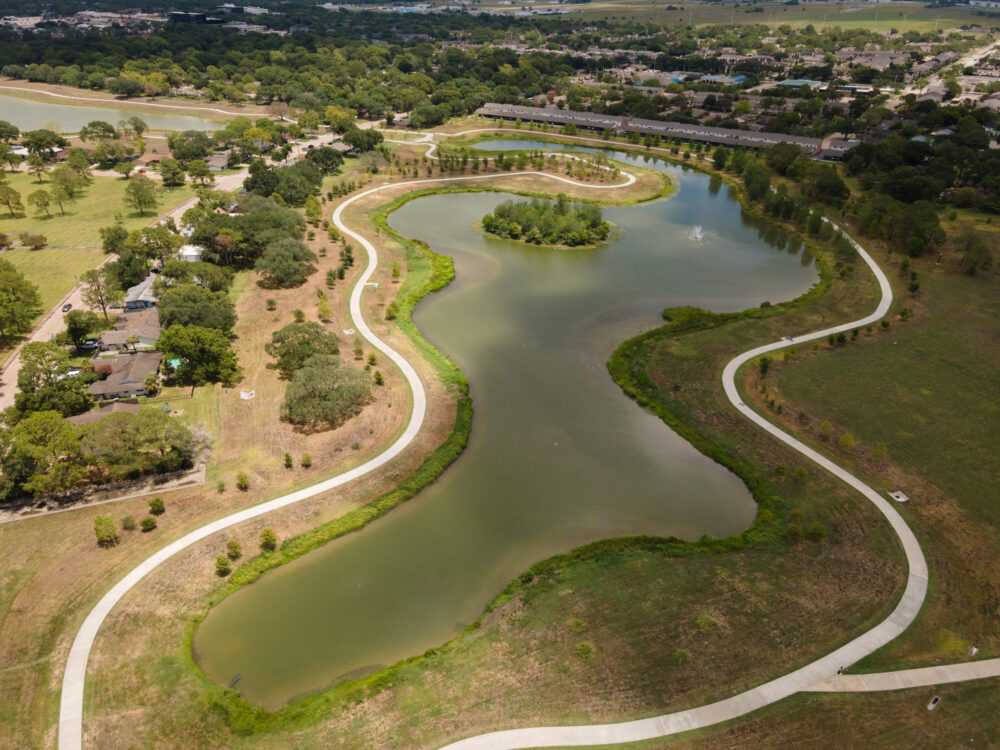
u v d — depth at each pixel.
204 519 86.81
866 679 67.94
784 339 132.25
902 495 92.38
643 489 96.06
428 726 63.62
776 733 62.91
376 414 108.25
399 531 88.00
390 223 196.12
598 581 80.00
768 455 101.00
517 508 92.12
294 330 116.31
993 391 115.56
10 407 99.31
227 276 149.50
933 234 168.12
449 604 78.12
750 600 77.06
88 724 62.81
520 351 130.12
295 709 65.12
